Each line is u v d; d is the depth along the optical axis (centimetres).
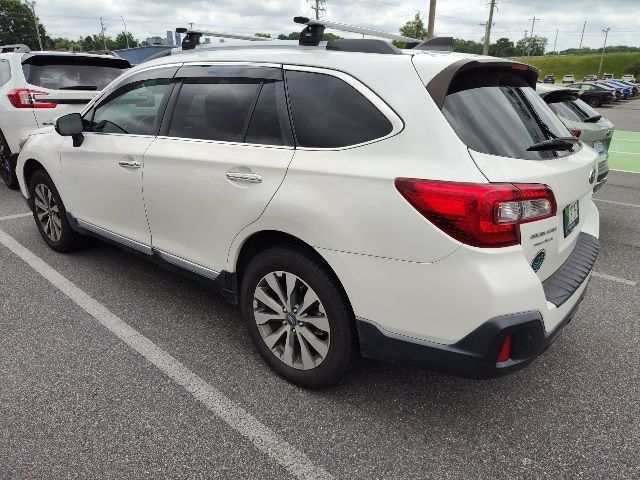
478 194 178
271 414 234
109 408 235
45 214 429
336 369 232
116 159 319
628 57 11650
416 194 186
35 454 206
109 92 342
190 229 279
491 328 181
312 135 225
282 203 223
